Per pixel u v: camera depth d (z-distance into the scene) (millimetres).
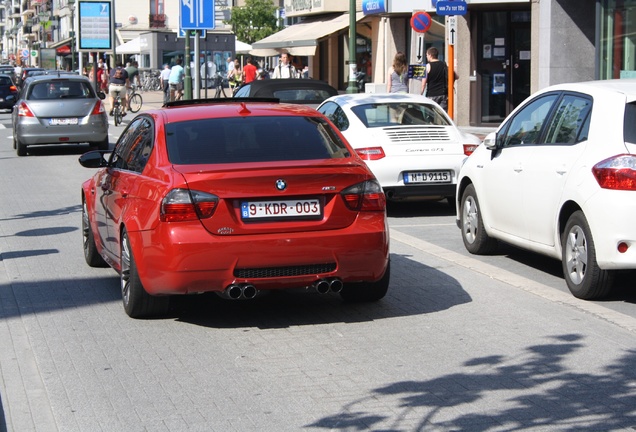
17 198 16656
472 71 29531
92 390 6332
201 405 5992
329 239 7562
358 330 7770
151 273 7586
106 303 8852
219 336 7660
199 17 31453
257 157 7855
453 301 8742
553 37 24688
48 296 9164
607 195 8148
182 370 6746
